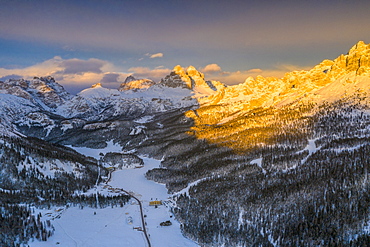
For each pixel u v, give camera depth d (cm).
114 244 17725
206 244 17525
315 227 16538
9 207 19062
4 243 15725
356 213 16450
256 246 16538
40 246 16500
